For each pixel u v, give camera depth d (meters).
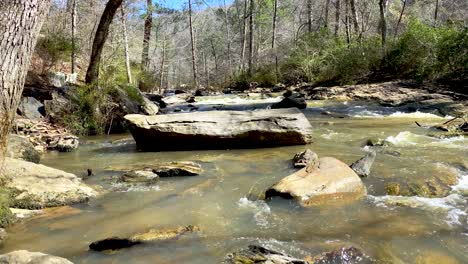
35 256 2.56
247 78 26.34
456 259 3.01
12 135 6.37
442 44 14.67
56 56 13.36
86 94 10.03
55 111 9.50
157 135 7.38
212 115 7.69
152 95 16.17
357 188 4.52
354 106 12.72
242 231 3.61
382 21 19.05
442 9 32.50
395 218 3.80
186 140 7.38
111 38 20.81
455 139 7.19
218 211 4.16
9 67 3.03
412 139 7.35
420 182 4.77
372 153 5.71
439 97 12.42
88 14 19.77
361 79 18.58
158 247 3.30
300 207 4.17
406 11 31.92
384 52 18.53
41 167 4.84
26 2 3.13
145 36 24.50
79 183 4.91
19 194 4.32
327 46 22.88
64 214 4.17
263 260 2.91
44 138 8.21
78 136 9.48
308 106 13.26
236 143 7.38
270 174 5.44
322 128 9.20
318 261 2.99
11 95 3.08
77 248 3.36
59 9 18.42
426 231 3.49
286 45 28.30
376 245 3.25
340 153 6.48
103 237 3.56
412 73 16.88
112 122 10.29
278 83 24.17
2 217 3.83
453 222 3.68
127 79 17.61
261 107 14.27
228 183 5.13
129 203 4.48
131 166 6.20
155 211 4.21
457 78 14.40
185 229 3.63
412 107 11.65
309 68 22.03
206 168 5.94
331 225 3.69
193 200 4.53
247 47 48.84
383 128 8.81
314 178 4.63
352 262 2.99
